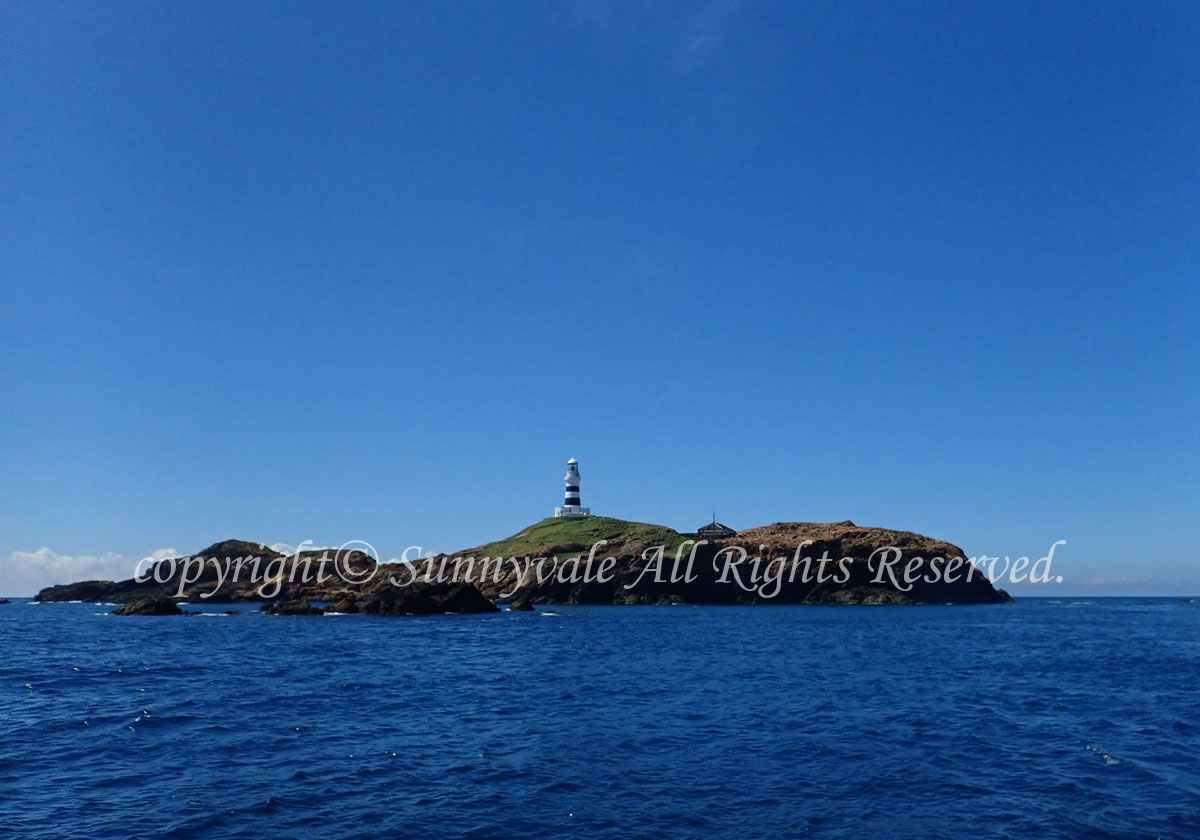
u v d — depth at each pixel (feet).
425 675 153.38
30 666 162.91
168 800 65.51
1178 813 62.28
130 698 120.06
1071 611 572.92
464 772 75.25
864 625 342.64
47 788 68.90
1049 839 56.39
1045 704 116.78
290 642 236.84
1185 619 432.66
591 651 208.23
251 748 85.46
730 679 148.36
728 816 61.72
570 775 74.18
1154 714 107.65
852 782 71.77
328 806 64.13
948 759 80.59
